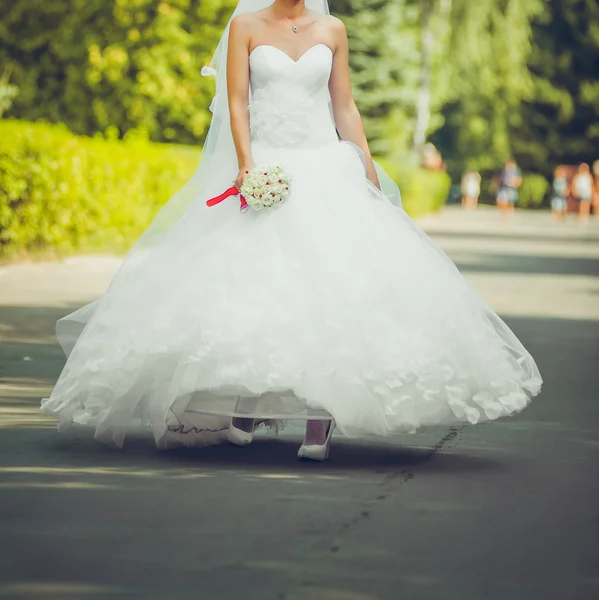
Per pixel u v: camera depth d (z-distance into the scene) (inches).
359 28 2561.5
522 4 2901.1
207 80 1653.5
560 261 1349.7
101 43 1590.8
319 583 237.3
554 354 624.1
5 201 969.5
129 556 253.0
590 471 350.3
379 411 335.9
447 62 2797.7
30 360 546.0
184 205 379.9
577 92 3577.8
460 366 347.3
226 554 255.3
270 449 368.2
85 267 998.4
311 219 353.7
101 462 343.0
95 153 1109.1
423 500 307.6
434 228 2121.1
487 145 3617.1
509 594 234.4
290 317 338.0
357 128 377.7
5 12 1550.2
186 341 339.6
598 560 258.7
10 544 261.0
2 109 1576.0
